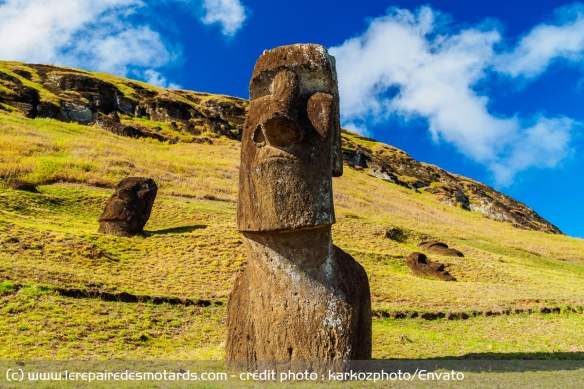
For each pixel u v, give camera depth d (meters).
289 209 7.27
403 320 13.90
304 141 7.49
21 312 10.25
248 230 7.56
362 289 7.71
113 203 19.12
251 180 7.58
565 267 31.06
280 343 7.29
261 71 8.16
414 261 21.28
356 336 7.46
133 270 15.20
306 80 8.01
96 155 32.91
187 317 11.96
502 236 41.34
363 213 35.19
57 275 12.65
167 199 26.73
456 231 36.62
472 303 16.06
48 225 18.55
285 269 7.50
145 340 10.13
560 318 14.79
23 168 26.02
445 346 11.05
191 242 18.72
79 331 9.88
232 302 8.05
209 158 42.84
